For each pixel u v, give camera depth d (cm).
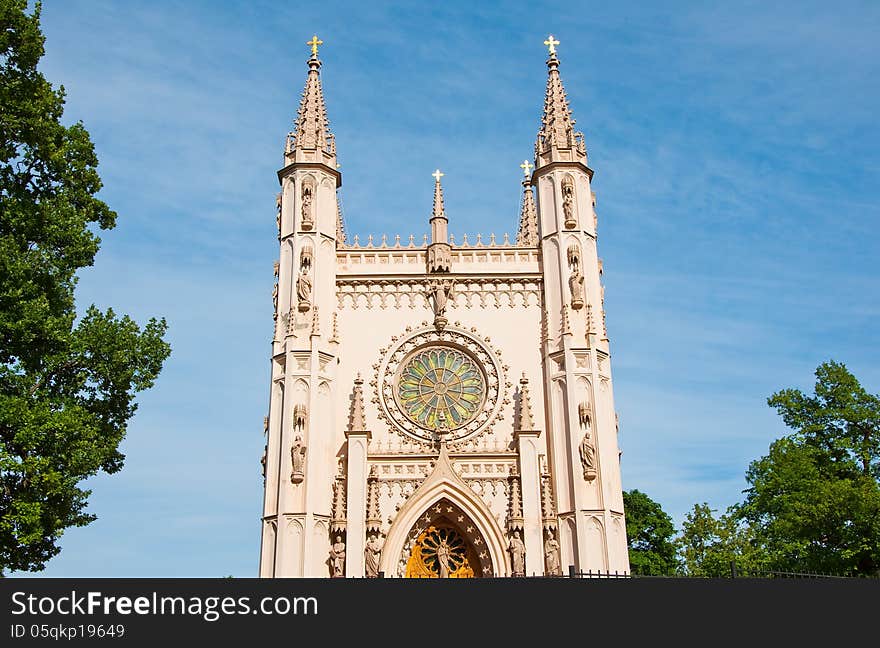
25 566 3647
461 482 4866
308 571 4691
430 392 5325
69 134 3997
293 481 4856
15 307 3588
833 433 6400
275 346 5222
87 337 3781
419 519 4881
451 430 5194
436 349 5425
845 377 6425
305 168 5578
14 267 3562
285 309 5288
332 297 5403
